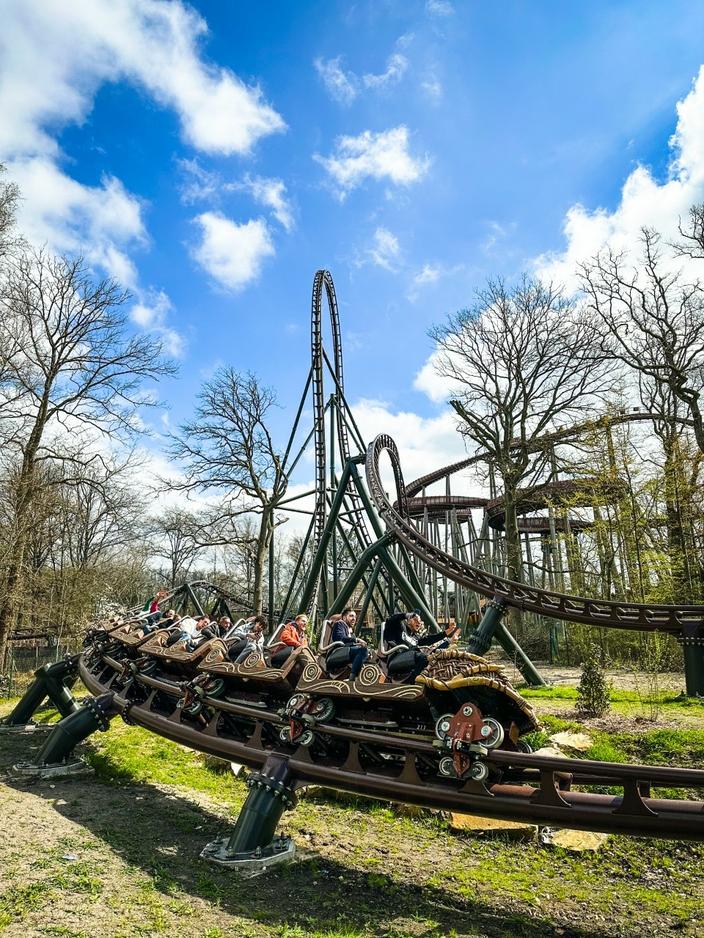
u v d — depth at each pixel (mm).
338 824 10852
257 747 9844
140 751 15312
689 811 6461
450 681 7629
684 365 30156
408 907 7793
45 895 7098
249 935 6625
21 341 29094
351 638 9727
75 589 33281
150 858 8602
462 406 37406
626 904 8367
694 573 27062
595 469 28797
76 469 31312
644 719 14891
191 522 38625
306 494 30578
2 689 27250
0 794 11453
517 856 9977
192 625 13305
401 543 20016
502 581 17000
